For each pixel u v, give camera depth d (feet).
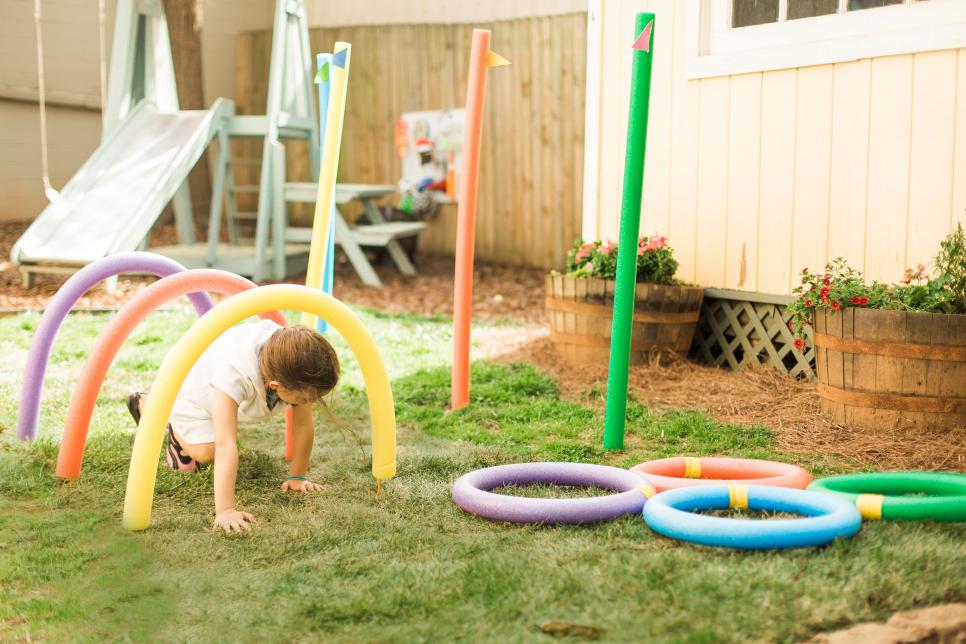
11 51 38.47
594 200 22.39
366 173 40.47
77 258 27.40
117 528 10.53
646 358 19.53
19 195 39.37
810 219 18.35
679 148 20.70
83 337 22.00
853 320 14.76
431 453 13.79
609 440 14.39
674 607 8.26
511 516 10.62
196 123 32.04
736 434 15.14
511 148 36.29
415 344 22.71
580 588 8.70
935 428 14.43
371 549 9.91
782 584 8.63
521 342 22.72
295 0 33.09
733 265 19.83
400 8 41.50
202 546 10.00
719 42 19.84
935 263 15.93
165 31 33.63
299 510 11.21
